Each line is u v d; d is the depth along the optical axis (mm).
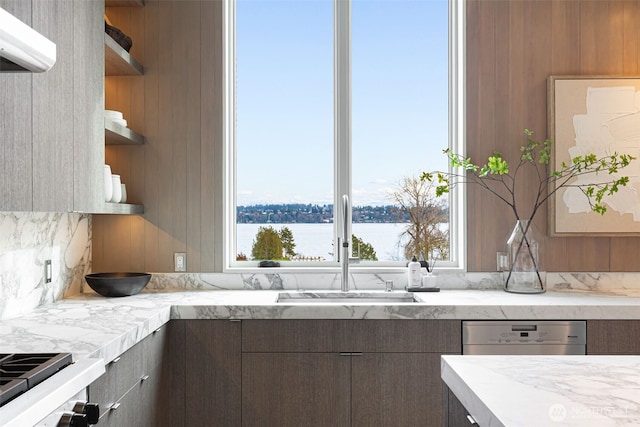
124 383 1889
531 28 3072
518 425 890
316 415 2479
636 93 3008
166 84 3074
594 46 3061
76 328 1944
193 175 3066
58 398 1181
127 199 3070
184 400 2473
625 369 1257
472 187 3084
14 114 1648
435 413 2469
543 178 3076
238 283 3062
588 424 894
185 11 3076
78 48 2146
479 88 3080
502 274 3006
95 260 3070
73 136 2102
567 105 3023
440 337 2473
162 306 2426
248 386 2477
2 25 1072
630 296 2756
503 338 2473
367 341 2475
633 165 3012
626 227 3018
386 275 3057
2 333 1864
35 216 2389
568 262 3068
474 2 3082
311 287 3062
